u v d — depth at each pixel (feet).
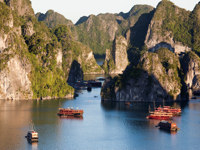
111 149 584.40
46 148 582.35
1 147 582.76
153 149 588.09
